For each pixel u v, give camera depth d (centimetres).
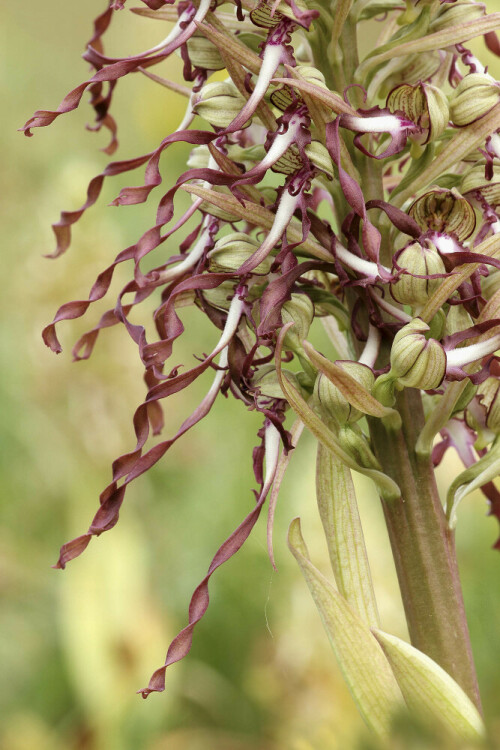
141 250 40
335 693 59
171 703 62
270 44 40
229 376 42
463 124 40
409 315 41
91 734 59
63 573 68
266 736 60
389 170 46
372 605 43
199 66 41
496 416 43
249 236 42
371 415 41
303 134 40
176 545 75
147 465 41
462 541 69
